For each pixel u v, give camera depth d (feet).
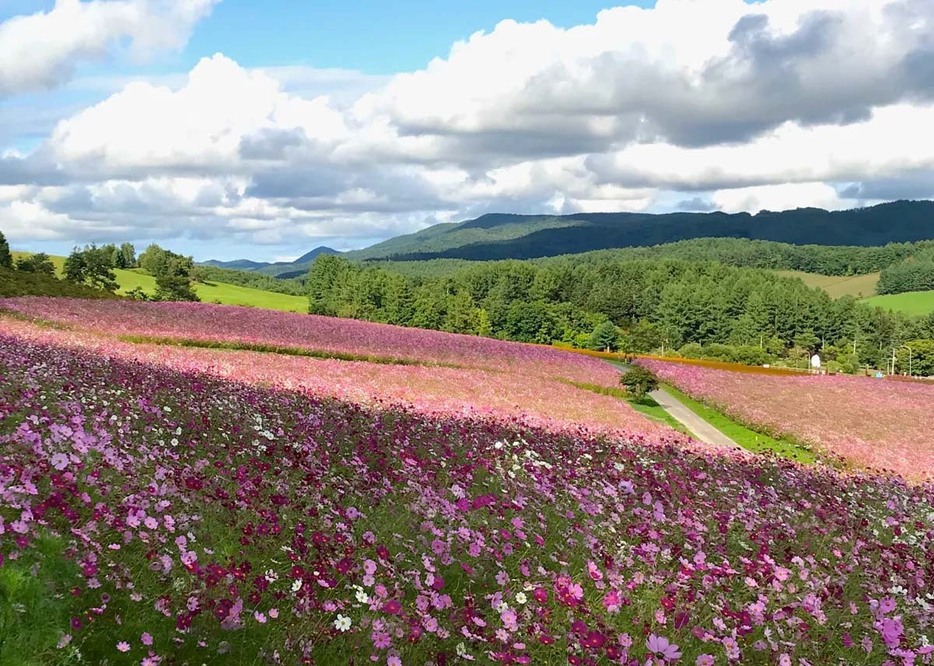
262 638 16.11
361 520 23.56
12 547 15.47
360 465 31.17
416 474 30.96
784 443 102.58
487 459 37.68
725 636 19.35
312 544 19.56
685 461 51.29
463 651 16.28
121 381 47.21
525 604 19.10
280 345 120.78
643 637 19.43
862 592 26.30
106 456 21.01
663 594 21.77
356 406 54.19
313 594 16.81
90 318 116.57
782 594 23.02
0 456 19.19
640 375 134.72
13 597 13.64
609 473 39.22
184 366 73.67
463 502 24.77
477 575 21.02
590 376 148.15
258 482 24.08
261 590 16.80
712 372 189.57
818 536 33.96
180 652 14.97
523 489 31.71
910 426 119.03
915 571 29.25
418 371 108.78
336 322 172.96
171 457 26.58
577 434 60.95
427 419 53.47
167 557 16.40
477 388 99.30
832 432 105.60
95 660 14.02
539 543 25.12
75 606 15.02
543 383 119.65
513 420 62.85
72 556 15.70
